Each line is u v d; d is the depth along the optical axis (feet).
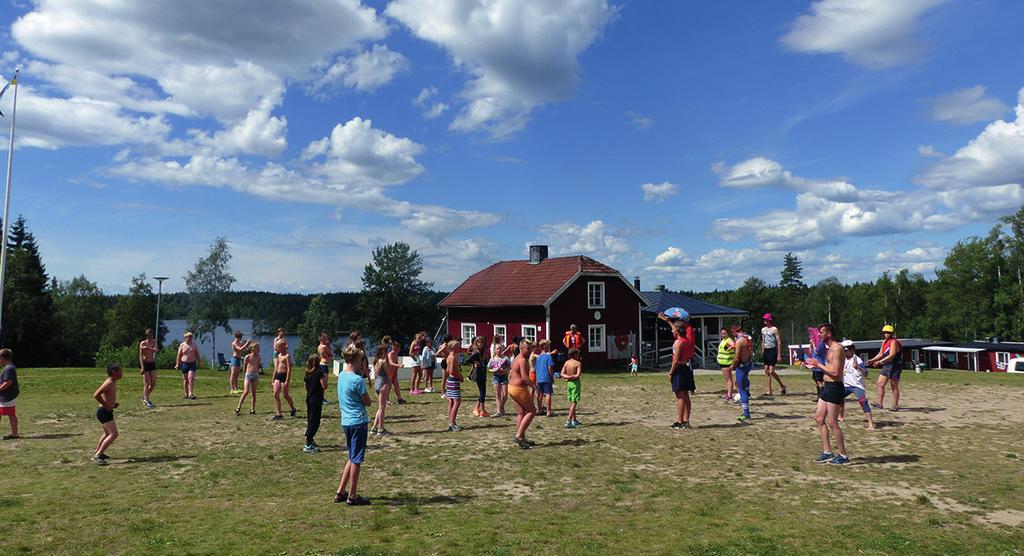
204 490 28.48
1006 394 60.18
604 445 37.93
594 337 113.50
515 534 21.61
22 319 189.37
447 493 27.73
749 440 38.99
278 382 48.03
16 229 253.03
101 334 263.70
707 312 123.44
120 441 40.01
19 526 22.58
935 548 19.89
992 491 26.96
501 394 49.67
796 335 317.22
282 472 31.94
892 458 33.55
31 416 50.01
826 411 32.86
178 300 261.85
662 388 70.59
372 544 20.43
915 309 286.25
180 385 73.41
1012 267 212.23
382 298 229.04
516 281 120.16
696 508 24.82
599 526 22.54
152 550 19.93
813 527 22.16
